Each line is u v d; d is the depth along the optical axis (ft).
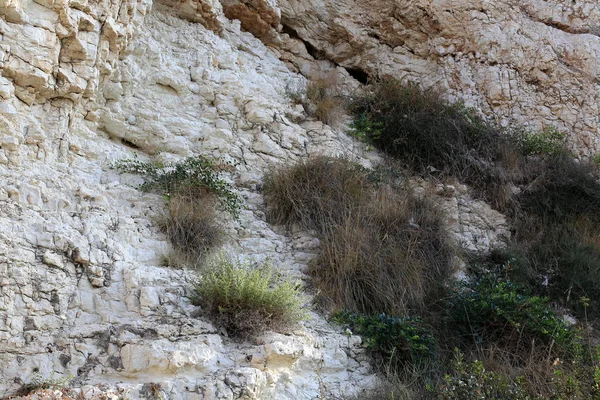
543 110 33.47
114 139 24.50
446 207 27.37
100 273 18.16
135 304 17.90
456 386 17.79
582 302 25.25
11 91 19.95
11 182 19.10
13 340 16.12
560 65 33.94
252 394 16.20
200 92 27.14
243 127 27.02
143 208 21.94
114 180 22.62
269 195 24.84
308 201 24.47
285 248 23.32
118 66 24.43
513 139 31.91
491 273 25.21
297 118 28.96
